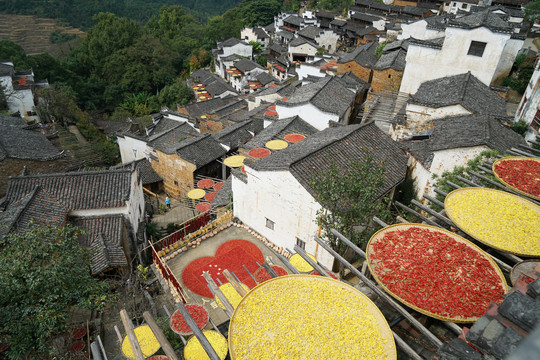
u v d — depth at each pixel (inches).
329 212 614.2
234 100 2322.8
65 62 2827.3
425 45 1092.5
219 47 3395.7
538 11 1707.7
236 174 805.2
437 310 266.2
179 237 821.2
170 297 700.0
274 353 244.7
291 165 671.1
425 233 346.6
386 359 239.0
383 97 1378.0
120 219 849.5
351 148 778.8
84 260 588.4
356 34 3056.1
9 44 2378.2
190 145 1307.8
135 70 2844.5
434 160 766.5
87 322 624.1
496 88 1051.9
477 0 2554.1
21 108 1881.2
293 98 1293.1
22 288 472.4
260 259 751.7
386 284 291.4
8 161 1047.6
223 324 438.9
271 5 3973.9
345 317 269.3
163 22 3873.0
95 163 1625.2
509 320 181.6
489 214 377.1
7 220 725.3
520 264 308.7
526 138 882.1
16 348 463.8
